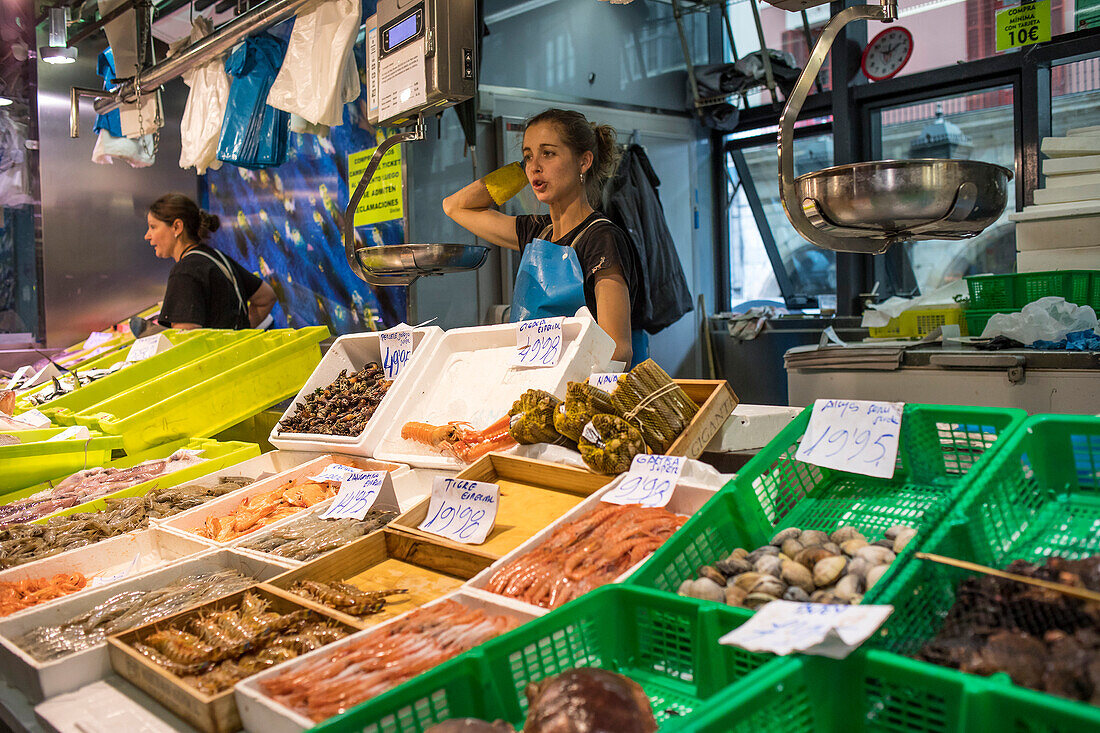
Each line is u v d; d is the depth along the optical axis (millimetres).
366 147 4805
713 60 6445
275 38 4223
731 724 930
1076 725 830
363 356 3057
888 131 5469
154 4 5395
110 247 6195
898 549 1330
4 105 5828
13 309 6031
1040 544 1348
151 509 2438
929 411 1607
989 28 4871
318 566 1800
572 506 1882
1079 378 2768
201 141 4551
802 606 1074
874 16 2117
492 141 5059
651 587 1403
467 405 2410
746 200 6422
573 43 5527
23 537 2264
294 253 5539
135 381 3816
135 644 1576
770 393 5988
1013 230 4945
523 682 1209
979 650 1011
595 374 2135
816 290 6160
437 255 2961
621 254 2838
